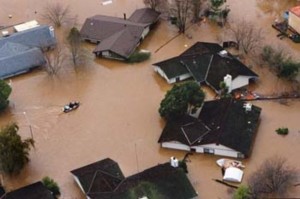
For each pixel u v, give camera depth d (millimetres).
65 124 140875
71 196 119500
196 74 149250
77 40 164625
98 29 172750
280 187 108438
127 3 193875
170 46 168250
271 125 134125
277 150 126438
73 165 127625
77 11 191500
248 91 146000
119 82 154250
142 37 171000
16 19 190750
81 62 163125
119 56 162250
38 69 162125
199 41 169250
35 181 124125
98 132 137000
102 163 122562
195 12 177000
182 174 116062
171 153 128375
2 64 159375
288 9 180125
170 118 133375
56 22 183500
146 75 155875
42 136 137375
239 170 120688
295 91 144750
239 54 159875
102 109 144500
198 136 127062
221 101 135625
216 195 116875
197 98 133250
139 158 127938
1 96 144000
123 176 120000
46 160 129875
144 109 142750
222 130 126188
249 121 131375
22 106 148500
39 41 170125
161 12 181000
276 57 149625
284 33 167375
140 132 135375
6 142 121625
